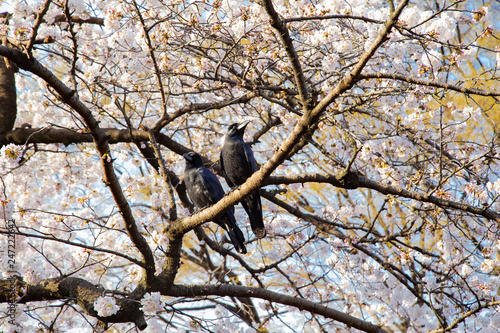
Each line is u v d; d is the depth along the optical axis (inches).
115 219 349.4
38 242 417.1
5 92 454.9
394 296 440.8
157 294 301.3
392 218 432.5
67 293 317.1
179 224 324.8
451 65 316.2
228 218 365.7
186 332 447.8
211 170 477.1
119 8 372.5
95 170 448.5
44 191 418.9
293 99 408.2
